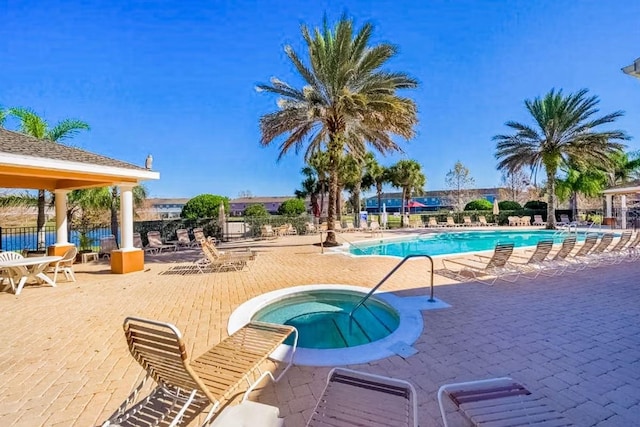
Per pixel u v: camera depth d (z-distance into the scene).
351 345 5.17
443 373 3.68
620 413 2.93
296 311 6.67
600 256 10.45
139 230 17.55
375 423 2.23
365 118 14.48
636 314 5.57
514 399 2.44
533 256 8.72
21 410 3.11
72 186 11.20
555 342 4.47
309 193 36.50
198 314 5.91
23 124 13.76
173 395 2.80
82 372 3.86
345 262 11.16
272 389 3.43
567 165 24.48
